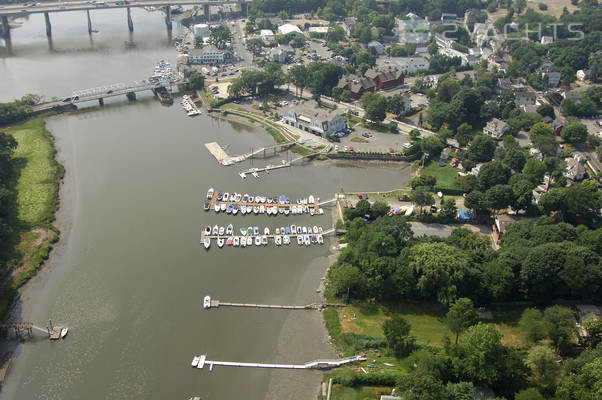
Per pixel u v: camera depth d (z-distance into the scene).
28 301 159.38
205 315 156.62
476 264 157.62
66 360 139.75
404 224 178.00
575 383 112.75
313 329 152.62
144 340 146.88
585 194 192.75
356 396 128.12
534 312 140.00
